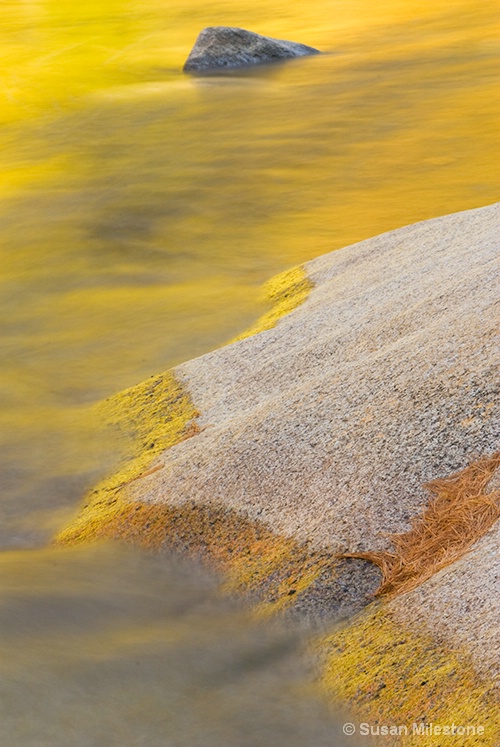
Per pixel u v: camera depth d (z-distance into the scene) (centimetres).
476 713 343
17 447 695
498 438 479
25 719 362
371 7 3225
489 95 1988
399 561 441
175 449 619
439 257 796
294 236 1271
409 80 2192
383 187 1479
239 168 1639
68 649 412
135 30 3209
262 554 482
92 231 1340
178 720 371
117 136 1931
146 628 440
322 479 506
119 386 809
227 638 429
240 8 3459
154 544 520
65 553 529
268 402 613
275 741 362
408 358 579
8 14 3709
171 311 992
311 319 767
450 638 379
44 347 923
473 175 1505
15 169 1738
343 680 390
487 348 545
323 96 2130
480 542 423
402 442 504
